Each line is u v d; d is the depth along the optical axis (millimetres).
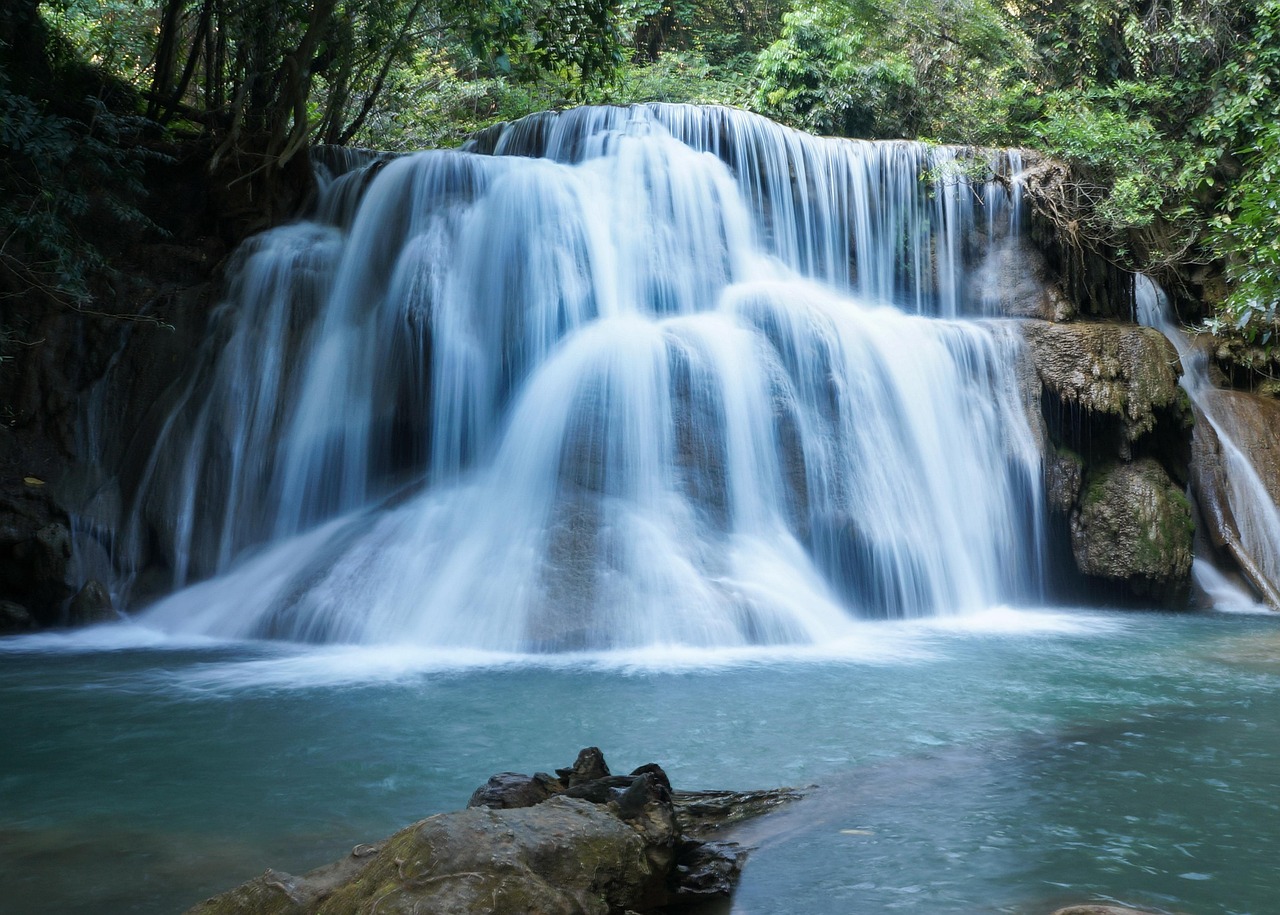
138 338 14117
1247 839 4848
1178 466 15375
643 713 7520
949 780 5832
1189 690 8406
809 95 24062
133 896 4215
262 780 5922
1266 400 17625
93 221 15016
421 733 6969
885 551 12969
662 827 4188
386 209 15148
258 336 14016
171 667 9383
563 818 3885
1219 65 21500
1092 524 14797
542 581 10547
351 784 5855
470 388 13953
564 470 11953
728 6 29906
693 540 11539
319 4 15930
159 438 13438
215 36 19156
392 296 14281
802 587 11617
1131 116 21844
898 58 24094
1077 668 9422
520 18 15062
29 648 10570
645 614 10414
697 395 12531
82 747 6645
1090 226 17594
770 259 16672
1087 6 22875
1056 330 15055
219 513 13195
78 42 19797
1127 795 5535
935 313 17438
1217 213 20156
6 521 12250
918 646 10695
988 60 24344
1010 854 4645
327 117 18922
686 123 16859
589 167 15992
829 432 13180
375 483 13797
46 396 13492
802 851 4688
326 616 10844
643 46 29359
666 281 15500
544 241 14641
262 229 15938
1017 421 14688
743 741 6715
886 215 17500
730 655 9984
